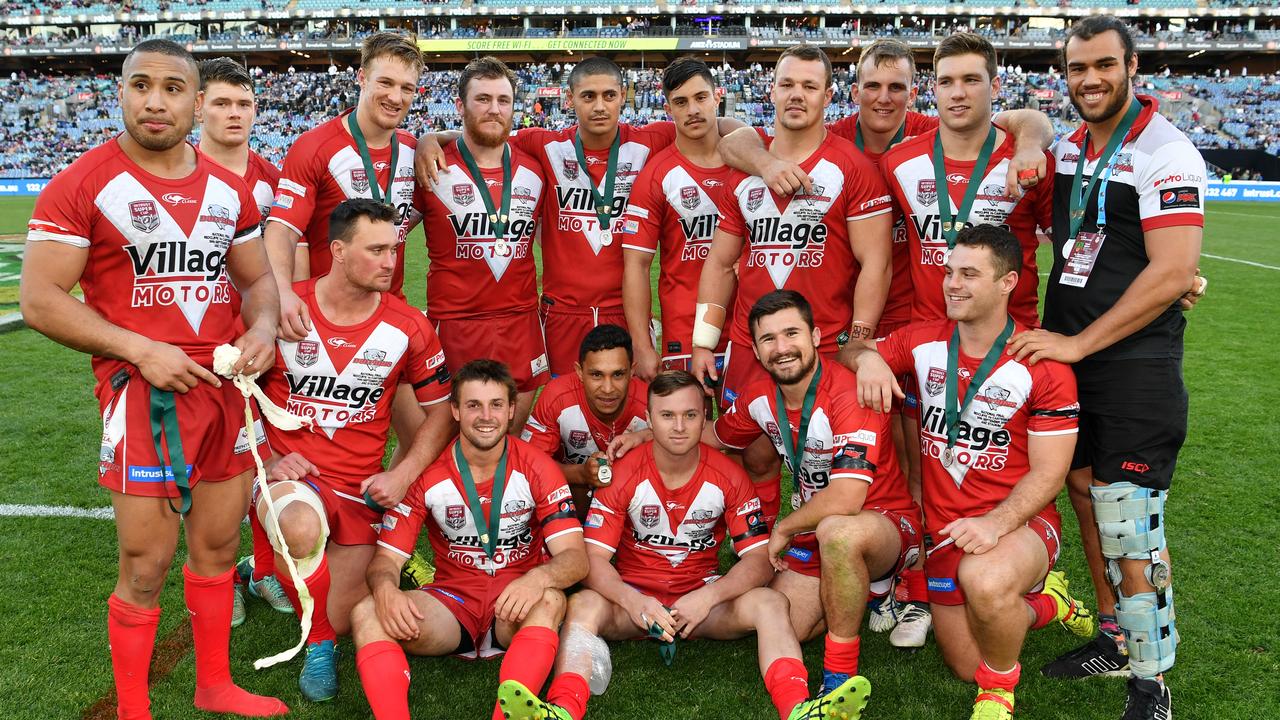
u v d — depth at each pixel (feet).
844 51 156.66
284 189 14.03
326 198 14.42
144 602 9.41
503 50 157.38
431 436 11.73
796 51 12.40
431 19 165.78
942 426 10.98
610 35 156.46
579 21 168.35
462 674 11.02
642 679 10.85
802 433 11.43
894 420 13.76
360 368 11.61
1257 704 10.16
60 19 166.81
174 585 13.23
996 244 10.19
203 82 15.46
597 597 10.92
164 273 9.15
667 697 10.44
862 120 15.37
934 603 10.89
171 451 9.04
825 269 13.23
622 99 15.37
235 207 9.68
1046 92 133.18
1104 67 9.96
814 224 12.96
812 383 11.38
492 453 11.03
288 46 156.25
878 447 11.02
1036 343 10.25
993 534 9.64
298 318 11.32
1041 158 11.57
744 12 159.02
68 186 8.59
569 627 10.44
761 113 133.69
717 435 12.78
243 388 9.57
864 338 12.78
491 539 11.10
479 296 15.26
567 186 15.70
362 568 11.75
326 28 164.55
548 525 11.00
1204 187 9.71
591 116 14.99
